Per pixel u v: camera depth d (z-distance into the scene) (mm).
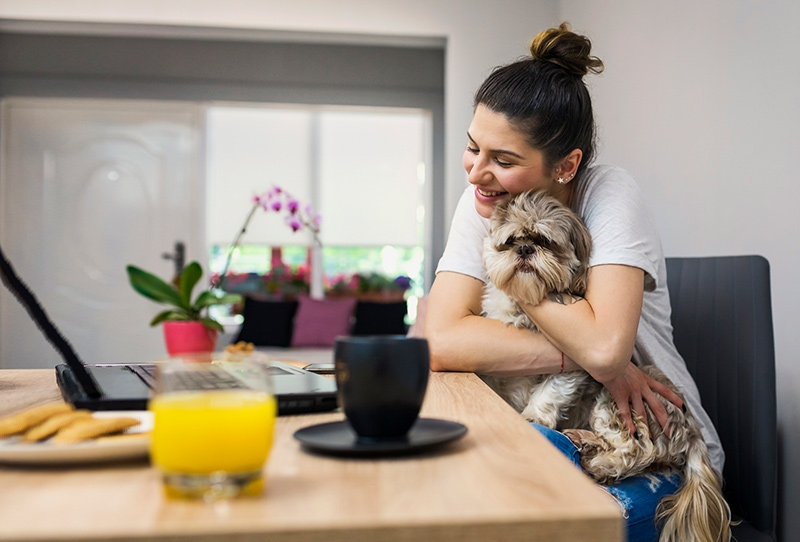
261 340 5203
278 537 431
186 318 2312
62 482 534
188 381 518
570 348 1243
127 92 5707
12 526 432
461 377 1223
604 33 3305
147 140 5680
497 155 1389
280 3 4043
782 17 1886
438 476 550
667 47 2602
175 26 4062
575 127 1396
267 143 5996
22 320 5441
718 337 1607
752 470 1487
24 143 5586
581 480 537
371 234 6066
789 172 1839
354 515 453
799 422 1765
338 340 657
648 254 1362
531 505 473
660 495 1318
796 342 1792
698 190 2350
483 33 4117
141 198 5668
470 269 1479
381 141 6090
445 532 442
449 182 4082
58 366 1091
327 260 6062
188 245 5680
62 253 5578
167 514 456
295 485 526
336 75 5859
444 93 5934
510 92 1370
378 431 634
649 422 1337
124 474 557
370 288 6004
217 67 5773
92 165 5633
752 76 2029
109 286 5613
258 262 6008
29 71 5613
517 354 1324
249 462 493
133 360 5609
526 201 1363
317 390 841
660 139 2650
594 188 1447
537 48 1423
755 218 2000
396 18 4090
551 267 1258
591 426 1360
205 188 5727
